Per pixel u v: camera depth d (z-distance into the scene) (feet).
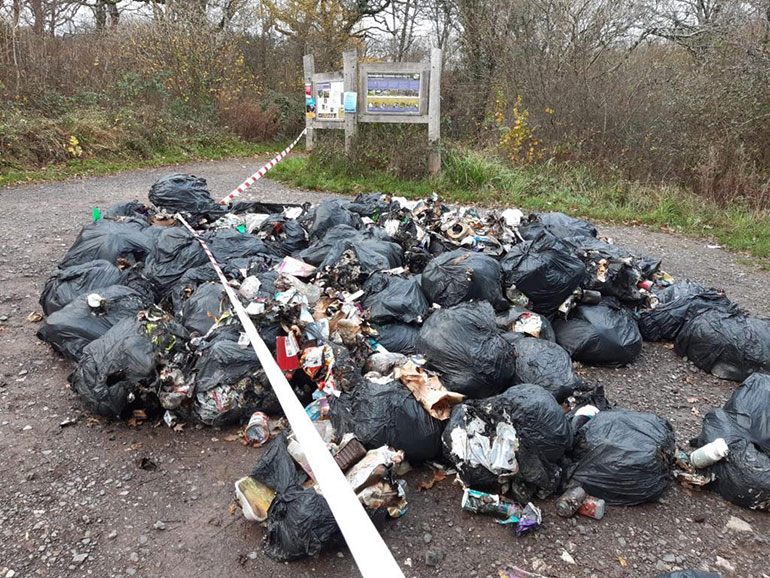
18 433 10.93
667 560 8.59
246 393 11.12
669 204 31.12
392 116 36.37
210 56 58.29
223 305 13.10
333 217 18.74
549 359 11.84
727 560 8.64
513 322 13.69
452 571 8.27
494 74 51.96
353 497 6.08
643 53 42.39
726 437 10.13
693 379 14.21
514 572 8.29
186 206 20.65
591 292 14.97
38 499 9.34
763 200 31.09
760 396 10.69
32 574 7.97
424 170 36.27
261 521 8.75
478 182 35.40
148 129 48.57
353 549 5.21
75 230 23.63
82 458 10.34
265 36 72.38
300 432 7.35
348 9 72.69
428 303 13.79
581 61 38.68
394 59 79.61
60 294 14.26
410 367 10.75
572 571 8.35
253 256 16.11
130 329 11.48
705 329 14.48
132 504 9.33
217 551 8.46
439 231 17.92
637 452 9.51
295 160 41.22
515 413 9.43
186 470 10.15
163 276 15.38
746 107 32.76
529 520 8.93
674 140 35.14
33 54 45.73
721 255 25.22
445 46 71.41
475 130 56.13
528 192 34.65
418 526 9.04
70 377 11.39
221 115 59.62
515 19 44.88
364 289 14.19
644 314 16.05
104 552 8.39
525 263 14.34
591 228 20.48
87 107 47.11
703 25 43.27
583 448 9.82
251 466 10.31
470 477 9.34
